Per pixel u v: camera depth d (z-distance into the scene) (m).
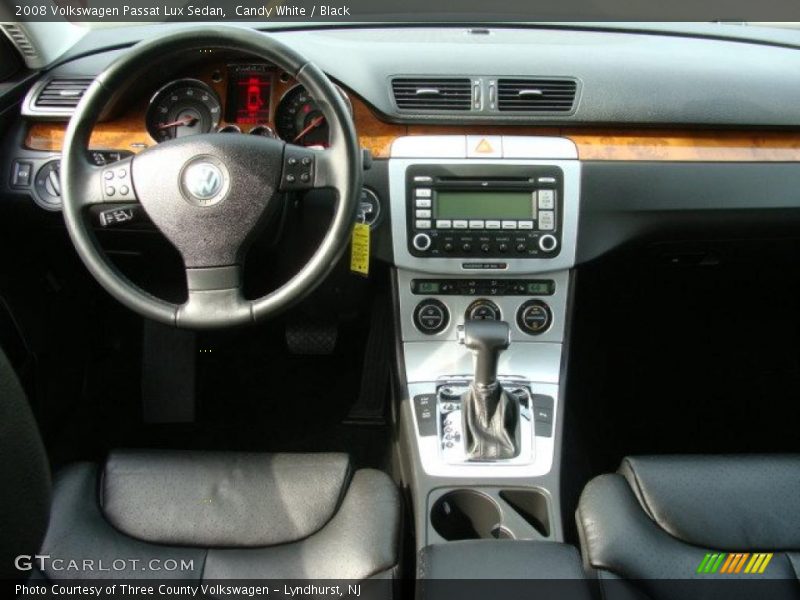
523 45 1.75
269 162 1.30
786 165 1.69
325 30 1.90
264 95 1.67
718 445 2.11
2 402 0.89
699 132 1.69
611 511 1.25
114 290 1.31
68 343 2.03
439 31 1.89
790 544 1.22
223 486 1.34
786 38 1.91
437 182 1.63
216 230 1.30
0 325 1.71
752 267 2.01
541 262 1.65
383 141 1.65
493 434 1.51
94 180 1.33
